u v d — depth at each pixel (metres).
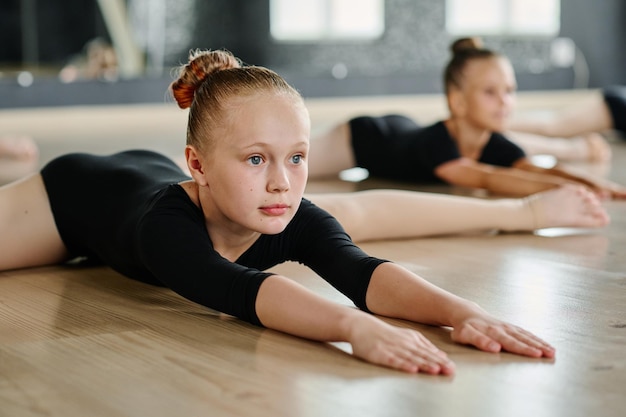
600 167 3.60
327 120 6.22
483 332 1.32
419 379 1.19
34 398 1.12
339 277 1.48
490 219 2.19
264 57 7.18
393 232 2.10
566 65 7.77
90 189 1.79
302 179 1.44
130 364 1.25
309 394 1.13
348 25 7.33
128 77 6.57
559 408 1.09
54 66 6.38
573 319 1.48
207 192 1.50
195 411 1.08
